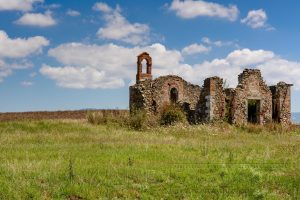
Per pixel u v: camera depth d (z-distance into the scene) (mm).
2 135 27438
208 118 39062
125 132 30734
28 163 16047
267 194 13562
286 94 42469
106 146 22484
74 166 15953
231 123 39719
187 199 12859
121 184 14070
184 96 46469
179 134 31094
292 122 43094
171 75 45469
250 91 40812
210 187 14164
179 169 16312
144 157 19047
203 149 21859
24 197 12305
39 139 25844
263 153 20922
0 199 12039
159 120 38719
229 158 18906
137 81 46938
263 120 41312
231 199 12914
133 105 44438
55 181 13867
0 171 14695
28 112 48156
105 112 39906
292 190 14078
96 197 12820
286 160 18812
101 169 15625
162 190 13703
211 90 39250
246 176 15625
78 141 25438
